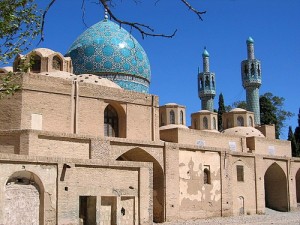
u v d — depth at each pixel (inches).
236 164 1528.1
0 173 812.0
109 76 1534.2
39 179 865.5
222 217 1395.2
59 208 878.4
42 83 1136.2
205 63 3046.3
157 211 1248.8
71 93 1179.9
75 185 910.4
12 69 1311.5
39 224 861.8
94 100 1219.2
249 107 2593.5
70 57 1537.9
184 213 1280.8
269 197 1811.0
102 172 962.1
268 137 1998.0
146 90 1610.5
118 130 1290.6
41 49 1364.4
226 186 1435.8
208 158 1391.5
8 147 1017.5
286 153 1911.9
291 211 1747.0
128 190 1001.5
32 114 1109.1
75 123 1172.5
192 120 1926.7
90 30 1604.3
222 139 1675.7
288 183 1763.0
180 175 1290.6
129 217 1002.1
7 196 824.9
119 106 1277.1
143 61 1600.6
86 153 1091.9
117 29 1605.6
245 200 1539.1
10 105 1096.8
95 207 939.3
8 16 572.7
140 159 1250.0
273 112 2967.5
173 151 1275.8
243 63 2655.0
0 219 800.3
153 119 1330.0
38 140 1020.5
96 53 1541.6
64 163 895.7
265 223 1228.5
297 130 2657.5
